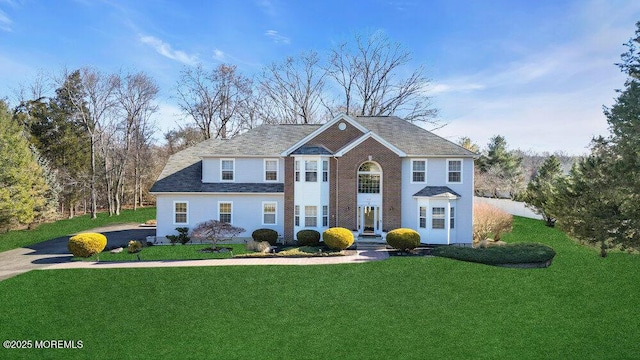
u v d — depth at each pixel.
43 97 50.53
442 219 26.08
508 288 17.36
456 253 21.66
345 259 21.97
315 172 27.45
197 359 11.48
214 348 12.18
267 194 28.36
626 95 19.44
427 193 26.45
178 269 20.02
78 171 49.28
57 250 26.12
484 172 67.56
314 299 16.17
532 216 41.19
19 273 19.52
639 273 19.44
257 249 24.41
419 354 11.78
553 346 12.25
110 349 12.11
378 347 12.22
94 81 47.75
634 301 15.95
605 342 12.52
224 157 29.48
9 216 31.80
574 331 13.32
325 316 14.58
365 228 27.89
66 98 50.28
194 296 16.48
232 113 55.94
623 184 19.17
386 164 27.16
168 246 26.66
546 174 46.72
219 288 17.36
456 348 12.15
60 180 46.16
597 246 22.75
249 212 28.67
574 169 29.02
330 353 11.85
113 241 29.47
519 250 21.42
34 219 37.00
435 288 17.36
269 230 27.23
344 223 27.38
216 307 15.40
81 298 16.25
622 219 19.67
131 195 64.44
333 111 52.06
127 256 23.33
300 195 27.53
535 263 20.34
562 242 27.98
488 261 20.61
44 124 49.53
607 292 16.94
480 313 14.84
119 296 16.45
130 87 50.88
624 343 12.42
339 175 27.44
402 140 28.53
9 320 14.19
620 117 19.59
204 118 55.81
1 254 24.89
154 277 18.72
